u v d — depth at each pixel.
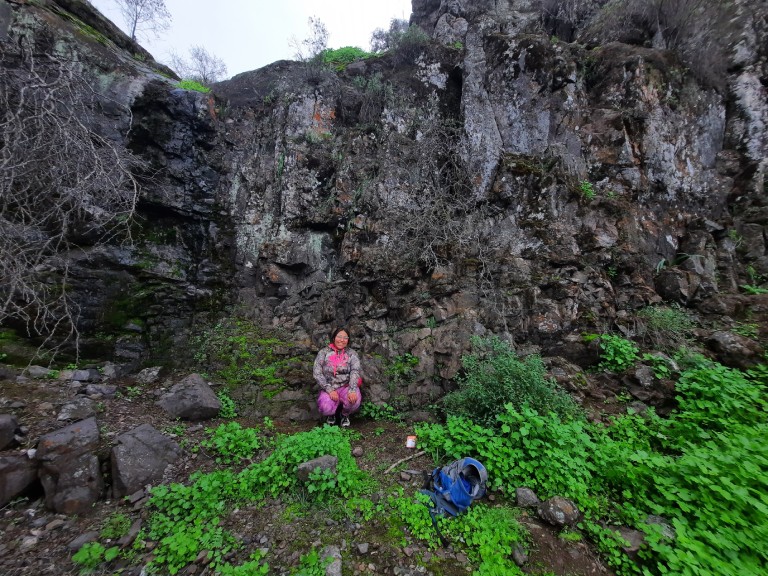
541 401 3.72
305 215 6.26
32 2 5.32
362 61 7.25
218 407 4.53
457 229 5.71
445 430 3.92
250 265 6.25
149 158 5.69
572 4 7.80
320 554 2.57
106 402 4.13
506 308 5.03
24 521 2.75
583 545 2.67
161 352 5.23
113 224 5.21
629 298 5.15
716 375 3.96
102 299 4.95
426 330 5.18
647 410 3.91
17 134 3.25
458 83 6.92
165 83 6.04
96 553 2.48
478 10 8.09
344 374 4.65
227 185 6.46
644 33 6.97
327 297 5.96
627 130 5.88
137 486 3.13
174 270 5.69
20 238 3.91
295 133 6.47
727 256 5.59
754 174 5.90
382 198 6.05
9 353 4.19
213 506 2.94
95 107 5.27
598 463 3.20
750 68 6.15
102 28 6.50
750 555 2.43
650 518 2.78
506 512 2.89
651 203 5.80
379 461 3.73
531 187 5.65
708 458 3.00
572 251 5.27
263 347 5.53
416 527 2.78
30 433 3.31
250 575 2.38
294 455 3.39
